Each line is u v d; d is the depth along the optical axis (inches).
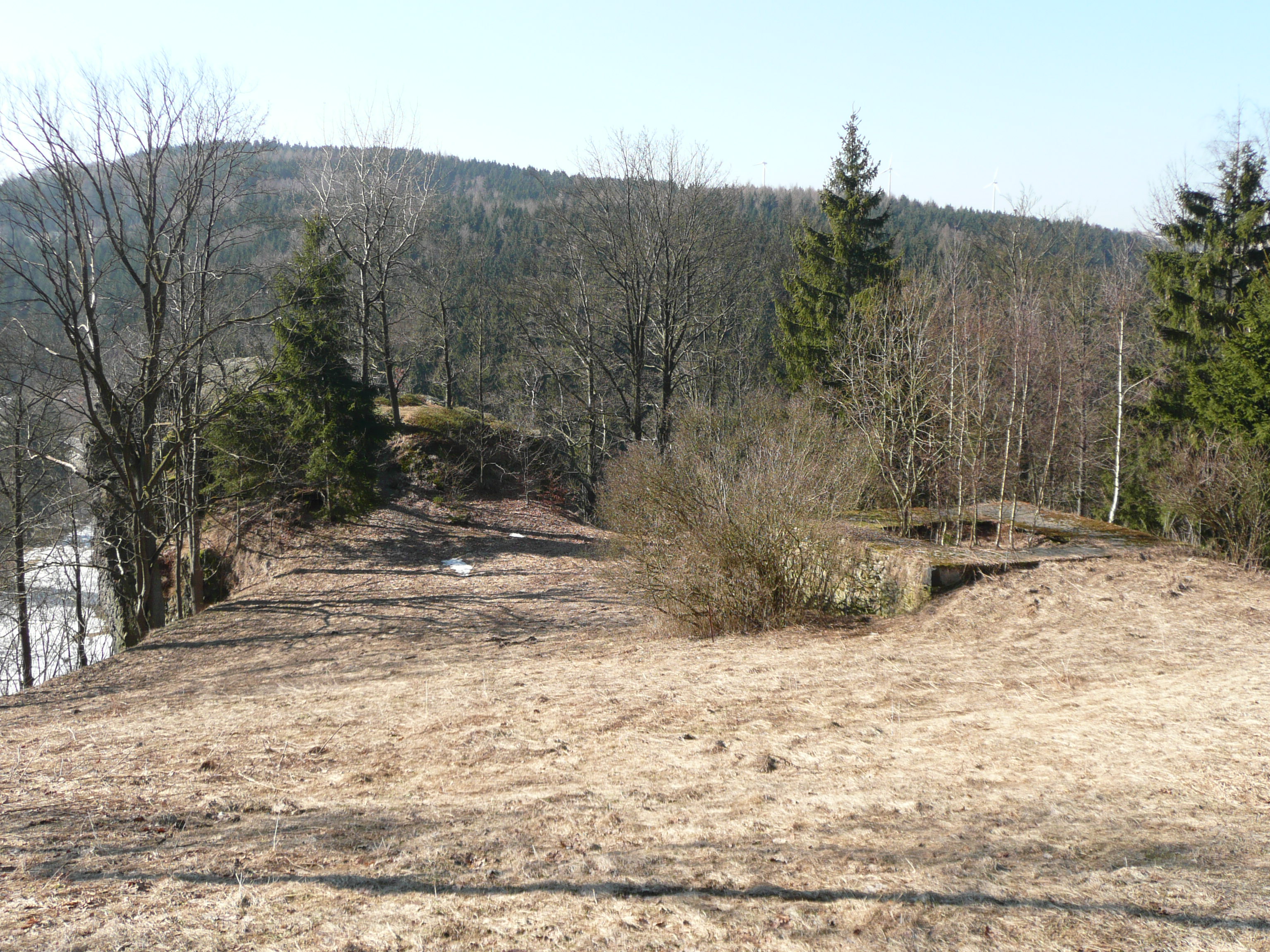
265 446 853.8
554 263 1422.2
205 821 189.3
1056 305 1211.9
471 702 312.5
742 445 759.7
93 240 666.8
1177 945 112.7
